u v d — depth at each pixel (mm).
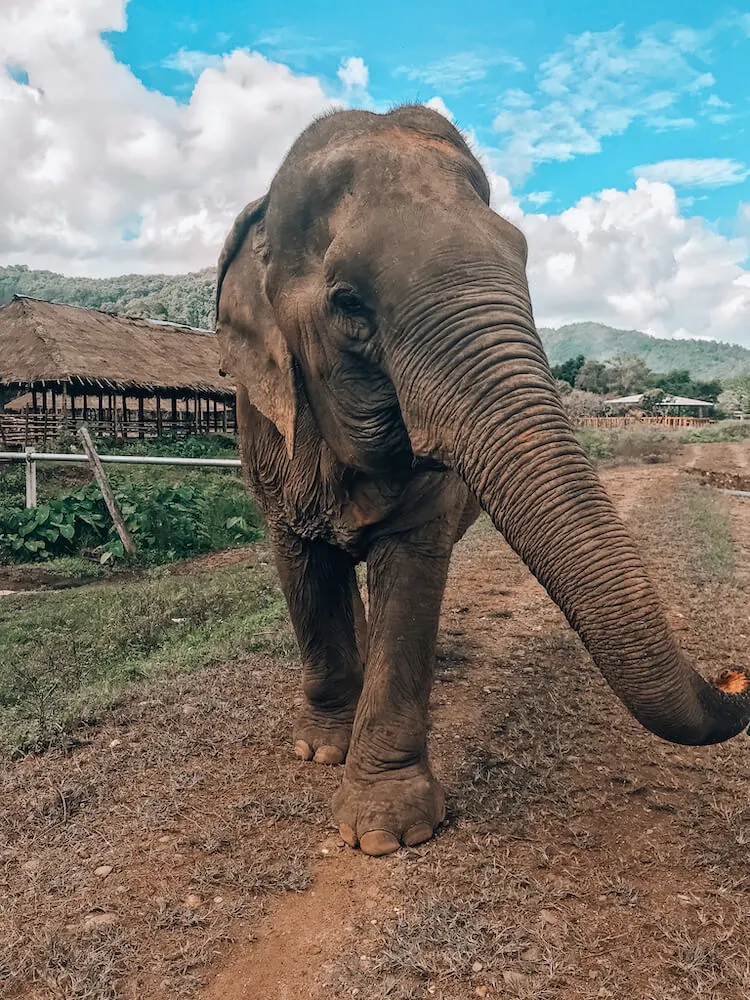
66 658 6520
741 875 3252
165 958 2895
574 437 2570
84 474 20469
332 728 4543
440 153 3090
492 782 4082
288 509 4023
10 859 3539
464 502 3859
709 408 91250
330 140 3252
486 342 2621
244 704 5184
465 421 2594
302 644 4527
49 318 31516
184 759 4469
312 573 4305
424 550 3645
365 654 4668
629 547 2395
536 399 2549
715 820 3693
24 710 5262
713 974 2666
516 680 5629
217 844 3580
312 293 3141
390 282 2801
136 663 6316
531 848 3482
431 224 2830
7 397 34875
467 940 2848
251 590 8789
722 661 5992
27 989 2768
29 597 9414
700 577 8688
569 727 4754
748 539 12055
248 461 4441
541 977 2699
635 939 2893
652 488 19031
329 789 4125
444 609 7625
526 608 7652
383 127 3203
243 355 3740
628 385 103125
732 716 2480
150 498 13320
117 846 3623
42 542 12164
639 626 2316
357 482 3549
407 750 3674
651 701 2322
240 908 3148
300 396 3449
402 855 3465
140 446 27938
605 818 3752
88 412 36781
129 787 4160
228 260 3883
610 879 3244
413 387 2740
